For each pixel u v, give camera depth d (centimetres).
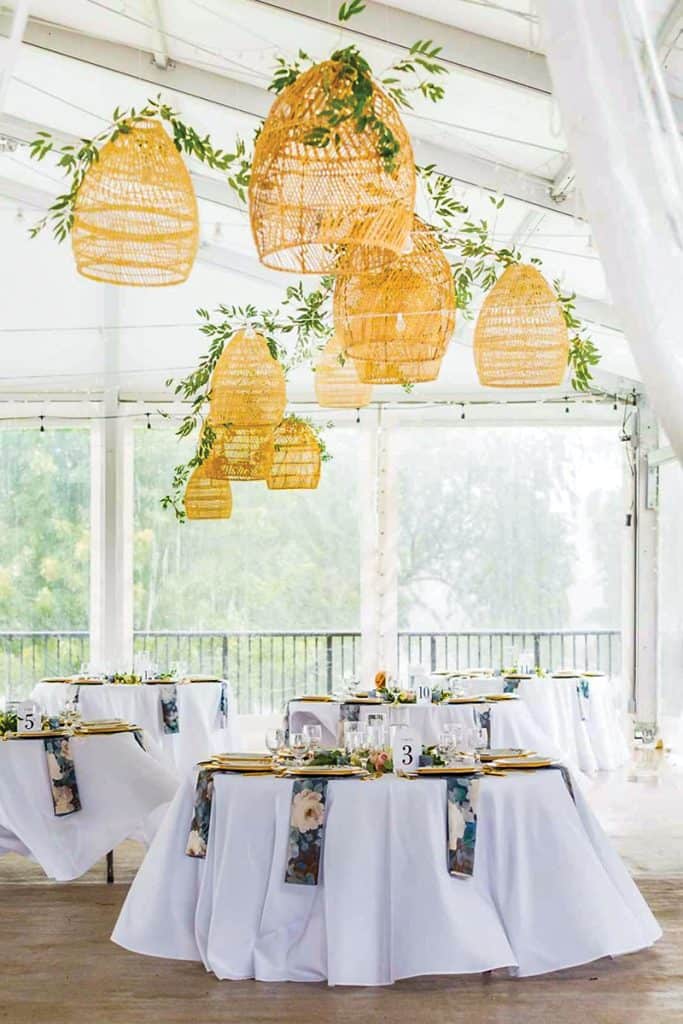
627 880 507
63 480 1144
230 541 1159
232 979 477
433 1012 442
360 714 818
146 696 895
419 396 1146
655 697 1128
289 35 673
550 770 499
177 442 1147
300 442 837
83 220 438
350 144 369
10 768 608
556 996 458
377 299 507
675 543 1070
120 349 1123
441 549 1159
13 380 1125
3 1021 436
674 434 324
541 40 318
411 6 609
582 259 852
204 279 1107
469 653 1156
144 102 821
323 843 471
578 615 1157
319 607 1159
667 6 467
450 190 768
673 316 320
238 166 858
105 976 483
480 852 476
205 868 489
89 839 612
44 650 1146
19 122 920
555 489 1157
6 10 768
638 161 316
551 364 594
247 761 501
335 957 464
